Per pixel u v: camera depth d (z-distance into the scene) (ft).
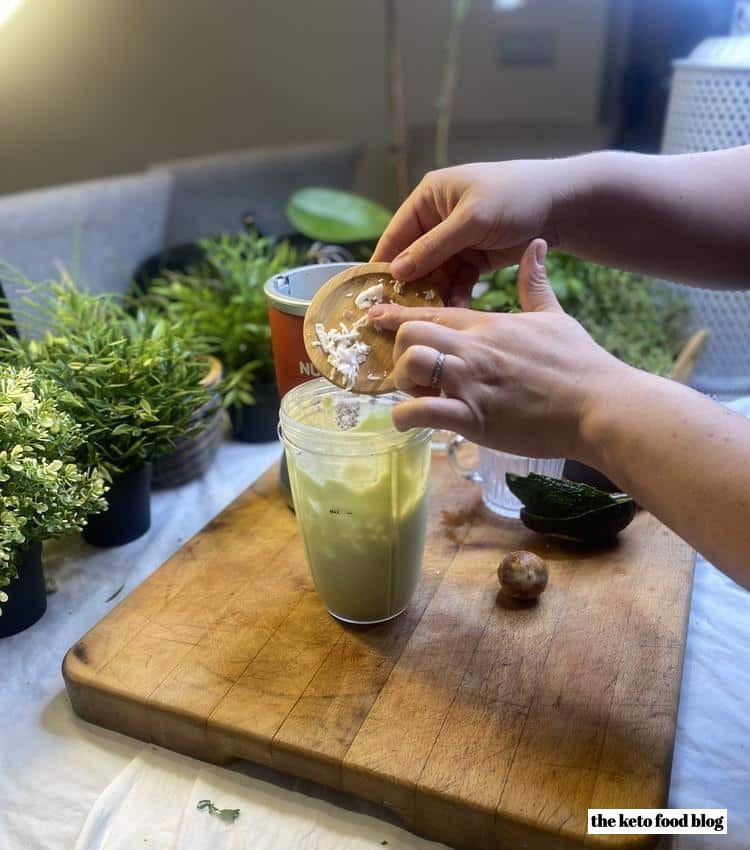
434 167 4.71
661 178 2.05
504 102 5.12
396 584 1.92
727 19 4.17
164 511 2.63
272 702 1.74
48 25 5.30
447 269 2.05
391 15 3.86
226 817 1.62
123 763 1.77
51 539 2.28
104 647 1.90
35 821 1.63
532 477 2.20
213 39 5.31
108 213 3.61
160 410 2.31
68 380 2.28
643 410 1.48
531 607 2.01
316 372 2.15
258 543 2.31
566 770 1.56
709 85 3.07
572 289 3.21
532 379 1.54
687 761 1.73
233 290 3.21
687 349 3.13
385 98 5.26
